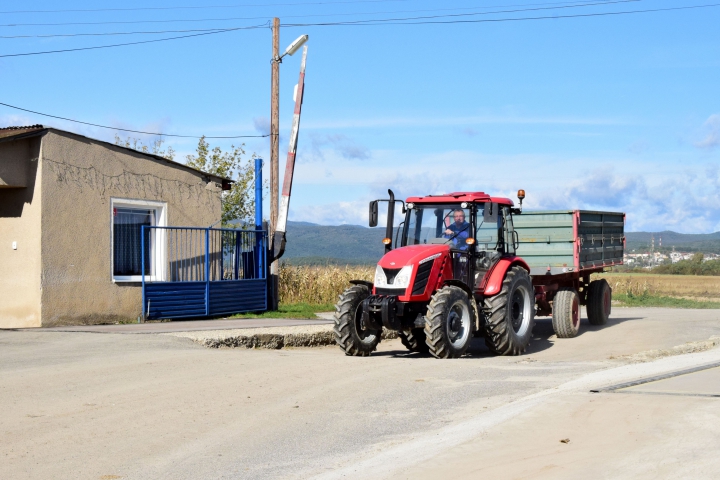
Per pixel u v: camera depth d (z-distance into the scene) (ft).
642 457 19.53
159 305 56.59
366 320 41.27
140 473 19.65
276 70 69.05
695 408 25.00
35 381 30.86
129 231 57.36
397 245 45.88
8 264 52.13
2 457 20.85
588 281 61.57
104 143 54.85
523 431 22.59
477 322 43.34
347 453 21.50
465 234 44.57
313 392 29.78
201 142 96.12
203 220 62.69
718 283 139.23
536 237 55.88
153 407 26.76
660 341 50.65
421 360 39.75
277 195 69.56
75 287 52.60
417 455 20.65
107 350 39.70
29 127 51.62
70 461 20.59
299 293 84.07
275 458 21.01
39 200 50.70
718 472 18.13
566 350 47.11
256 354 40.29
